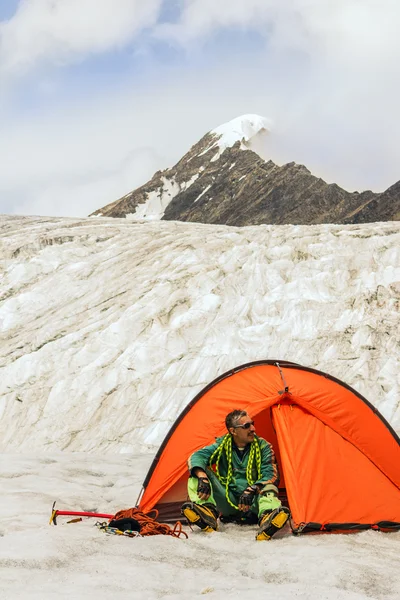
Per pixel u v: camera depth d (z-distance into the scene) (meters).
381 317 23.22
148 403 22.03
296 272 26.91
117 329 25.56
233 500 6.10
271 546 5.18
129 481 8.79
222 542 5.35
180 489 6.71
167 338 24.41
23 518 6.30
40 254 33.88
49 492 7.74
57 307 29.53
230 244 31.14
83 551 4.77
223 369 22.58
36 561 4.42
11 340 27.52
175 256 30.59
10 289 31.50
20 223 40.69
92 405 22.69
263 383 6.84
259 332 23.73
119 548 4.88
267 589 3.95
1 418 23.20
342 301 24.58
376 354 21.72
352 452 6.34
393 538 5.64
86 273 31.66
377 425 6.62
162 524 5.82
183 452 6.68
